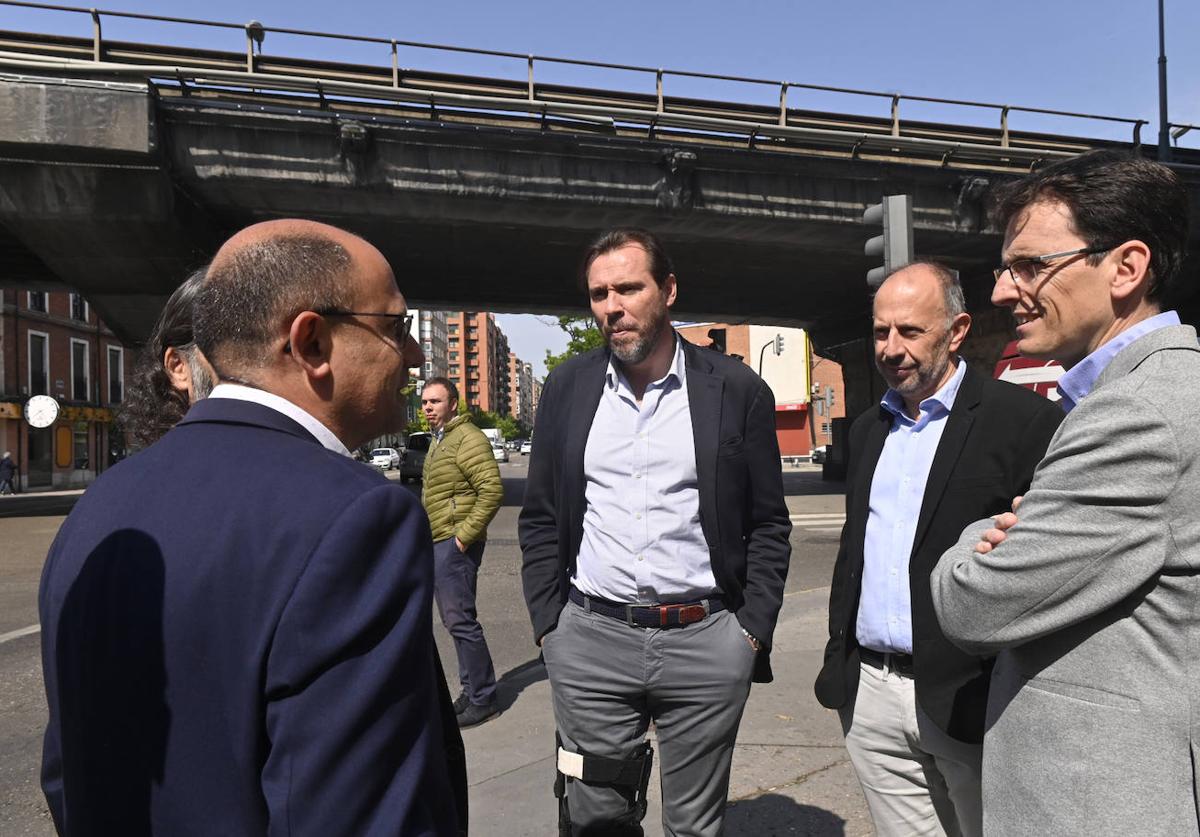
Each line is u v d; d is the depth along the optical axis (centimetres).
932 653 193
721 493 231
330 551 93
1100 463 118
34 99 1289
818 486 2477
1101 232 137
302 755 88
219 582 94
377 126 1434
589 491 242
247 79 1370
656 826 309
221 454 104
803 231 1741
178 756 93
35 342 3756
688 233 1734
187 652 94
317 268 113
